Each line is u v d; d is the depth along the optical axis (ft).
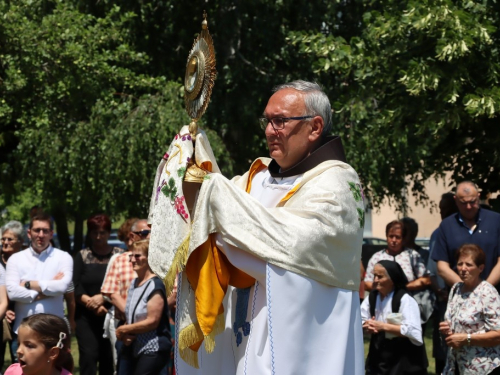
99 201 55.88
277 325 13.14
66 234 80.02
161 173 14.98
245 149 62.34
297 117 14.15
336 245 13.46
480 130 40.01
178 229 13.88
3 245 32.60
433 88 35.76
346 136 56.08
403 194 75.87
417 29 36.73
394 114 38.91
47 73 50.26
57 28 49.65
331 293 13.55
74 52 49.11
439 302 31.24
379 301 27.22
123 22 55.26
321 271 13.30
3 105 49.01
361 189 14.24
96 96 53.26
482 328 24.29
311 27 60.13
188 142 14.46
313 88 14.40
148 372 25.89
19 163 58.65
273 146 14.39
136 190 54.39
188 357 14.11
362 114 43.50
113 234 90.94
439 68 36.24
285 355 13.15
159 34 62.54
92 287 31.09
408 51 39.01
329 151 14.35
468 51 35.12
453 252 28.53
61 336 16.48
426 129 39.09
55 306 29.32
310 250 13.17
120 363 26.50
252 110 59.67
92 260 31.50
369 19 39.70
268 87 61.26
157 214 14.28
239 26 59.57
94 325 31.01
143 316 26.13
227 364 14.88
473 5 37.63
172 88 54.85
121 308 28.27
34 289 28.81
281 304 13.14
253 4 58.34
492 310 24.11
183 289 14.10
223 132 59.98
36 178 58.65
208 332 13.55
